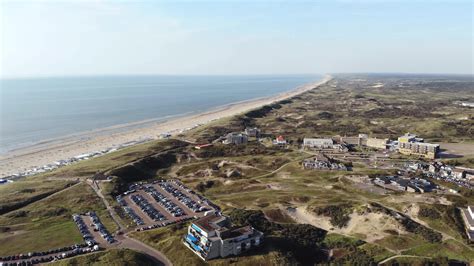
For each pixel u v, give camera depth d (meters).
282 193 166.38
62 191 171.00
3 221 139.75
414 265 110.69
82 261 108.81
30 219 142.88
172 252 115.00
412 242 123.00
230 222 123.50
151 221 141.50
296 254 118.31
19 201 158.00
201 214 149.00
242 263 107.62
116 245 121.00
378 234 128.75
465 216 136.75
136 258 109.25
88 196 165.00
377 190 164.25
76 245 120.75
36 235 128.88
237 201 161.12
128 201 164.50
